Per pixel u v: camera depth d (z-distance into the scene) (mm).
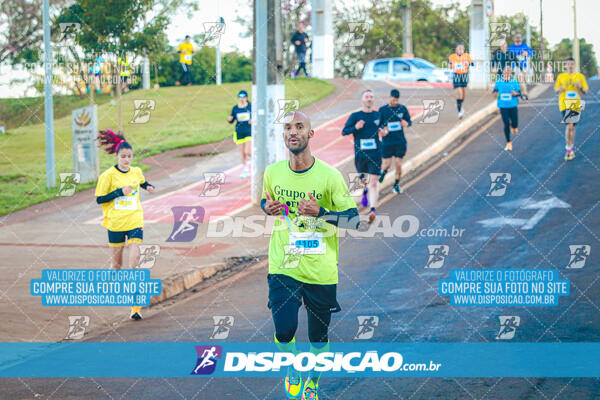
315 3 29531
